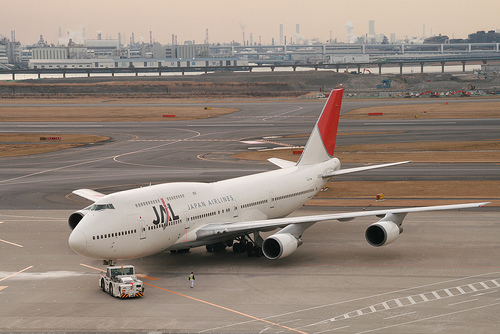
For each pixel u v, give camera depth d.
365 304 44.75
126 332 39.94
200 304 45.38
